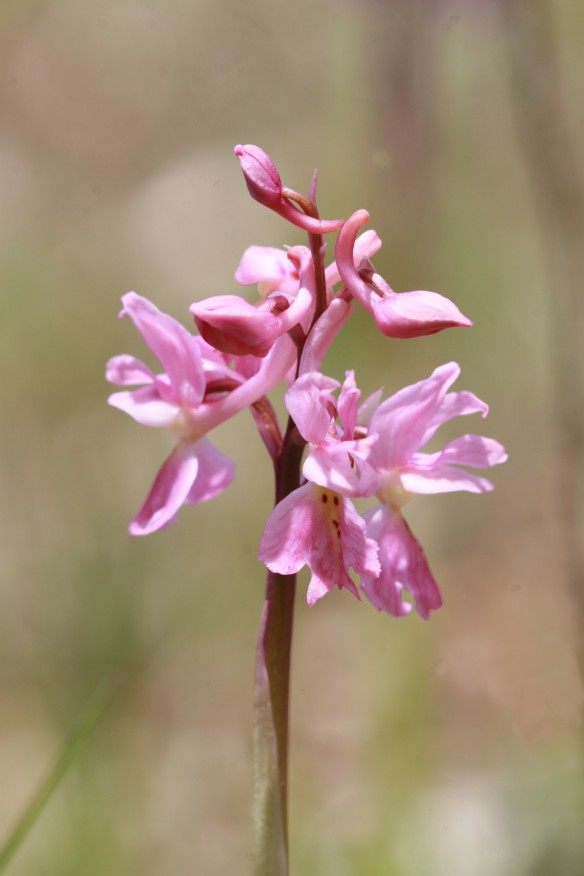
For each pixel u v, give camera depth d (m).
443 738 0.44
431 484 0.31
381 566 0.31
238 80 0.87
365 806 0.43
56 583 0.52
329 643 0.53
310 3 0.87
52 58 0.93
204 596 0.54
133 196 0.80
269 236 0.74
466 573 0.55
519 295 0.66
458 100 0.72
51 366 0.67
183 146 0.84
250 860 0.43
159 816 0.44
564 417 0.48
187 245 0.75
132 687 0.50
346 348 0.58
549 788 0.42
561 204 0.48
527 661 0.45
